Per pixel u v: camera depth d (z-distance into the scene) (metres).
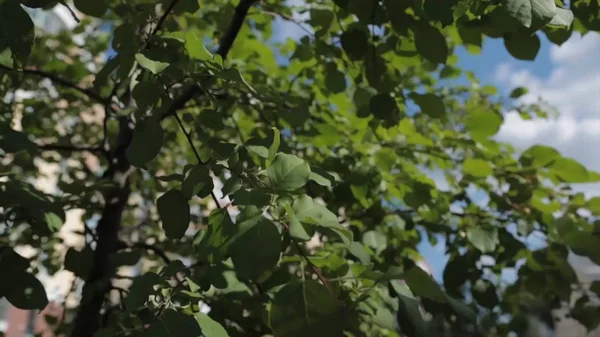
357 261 1.76
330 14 2.31
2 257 1.49
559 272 2.46
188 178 1.29
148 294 1.21
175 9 1.81
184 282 1.39
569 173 2.34
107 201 2.41
